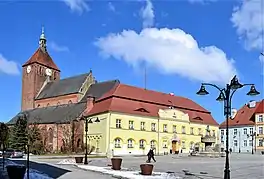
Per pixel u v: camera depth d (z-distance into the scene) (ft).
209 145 208.64
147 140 237.04
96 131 227.20
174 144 255.70
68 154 212.02
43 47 346.95
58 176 84.89
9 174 68.03
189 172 97.14
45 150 238.27
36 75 330.95
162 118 249.34
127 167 114.01
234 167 114.73
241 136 323.57
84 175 87.86
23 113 306.35
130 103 236.63
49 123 256.32
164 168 111.55
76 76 305.12
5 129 174.09
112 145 216.74
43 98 315.58
